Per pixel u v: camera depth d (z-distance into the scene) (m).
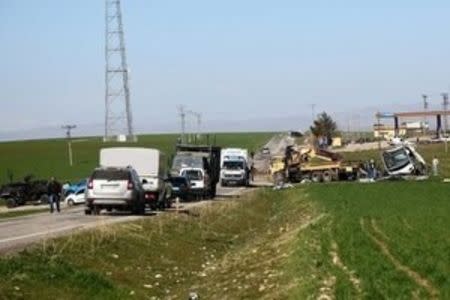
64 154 181.62
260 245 37.81
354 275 23.88
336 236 35.50
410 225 40.59
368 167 101.12
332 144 173.25
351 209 54.06
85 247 28.45
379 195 69.00
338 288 21.14
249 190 92.94
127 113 177.25
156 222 40.03
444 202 58.66
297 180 102.00
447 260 25.98
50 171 137.75
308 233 37.44
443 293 20.20
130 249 31.38
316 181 100.25
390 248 30.70
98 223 37.97
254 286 24.83
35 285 21.53
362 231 37.94
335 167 100.88
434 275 22.91
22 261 23.41
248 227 52.94
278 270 27.00
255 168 133.12
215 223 48.59
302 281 22.75
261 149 184.00
